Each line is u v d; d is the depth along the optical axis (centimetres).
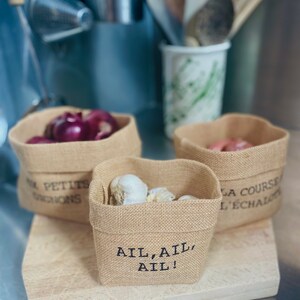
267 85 75
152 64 84
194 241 40
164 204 38
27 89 62
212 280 43
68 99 69
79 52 68
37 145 46
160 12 60
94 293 42
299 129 75
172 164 46
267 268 44
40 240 49
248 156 45
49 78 64
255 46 73
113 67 75
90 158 47
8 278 46
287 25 69
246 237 49
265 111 77
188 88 64
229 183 46
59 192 49
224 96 80
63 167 47
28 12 58
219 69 65
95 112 53
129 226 39
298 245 49
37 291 43
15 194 59
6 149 60
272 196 49
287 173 62
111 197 45
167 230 39
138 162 47
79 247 48
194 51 61
